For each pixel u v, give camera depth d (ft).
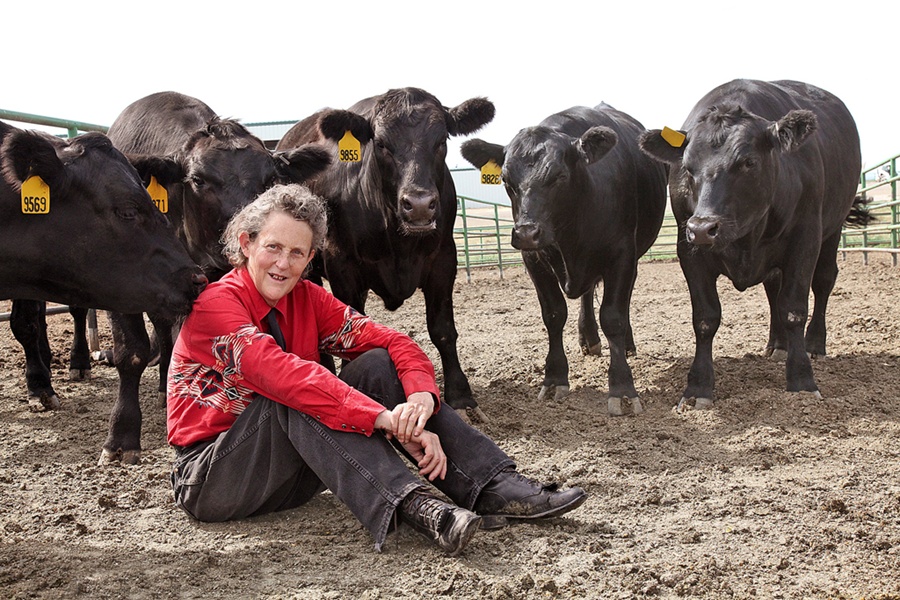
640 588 9.87
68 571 10.55
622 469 14.44
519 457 15.37
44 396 20.07
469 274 48.80
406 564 10.52
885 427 16.44
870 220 27.53
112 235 12.76
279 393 10.52
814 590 9.80
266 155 17.75
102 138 13.07
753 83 20.58
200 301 11.07
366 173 18.49
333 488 10.68
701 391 18.53
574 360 24.23
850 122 23.52
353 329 11.86
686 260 18.88
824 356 22.65
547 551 10.77
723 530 11.66
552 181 18.02
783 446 15.49
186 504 11.80
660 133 18.65
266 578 10.30
